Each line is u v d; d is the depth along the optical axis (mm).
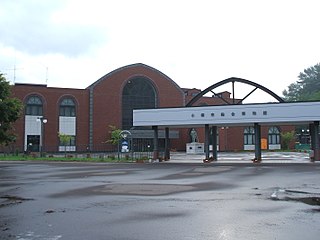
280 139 76625
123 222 9234
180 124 38156
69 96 65750
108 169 28594
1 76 36656
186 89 77438
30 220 9508
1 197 13633
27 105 62844
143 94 70875
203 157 48719
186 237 7797
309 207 11070
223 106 36812
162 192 14672
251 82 41406
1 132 34562
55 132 64188
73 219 9617
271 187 16078
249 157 47812
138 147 68688
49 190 15617
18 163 37969
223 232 8180
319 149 36062
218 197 13211
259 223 8992
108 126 67562
